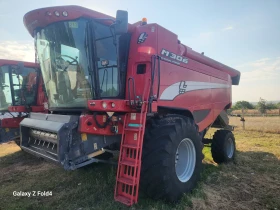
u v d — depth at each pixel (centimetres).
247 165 513
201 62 513
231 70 695
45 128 317
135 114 304
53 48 357
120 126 329
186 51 437
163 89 360
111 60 341
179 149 366
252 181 410
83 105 344
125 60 354
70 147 296
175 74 392
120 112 323
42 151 349
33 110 626
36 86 684
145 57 334
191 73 444
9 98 698
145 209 297
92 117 310
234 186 388
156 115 361
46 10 316
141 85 335
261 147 713
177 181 321
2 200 346
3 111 716
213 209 308
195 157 371
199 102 476
